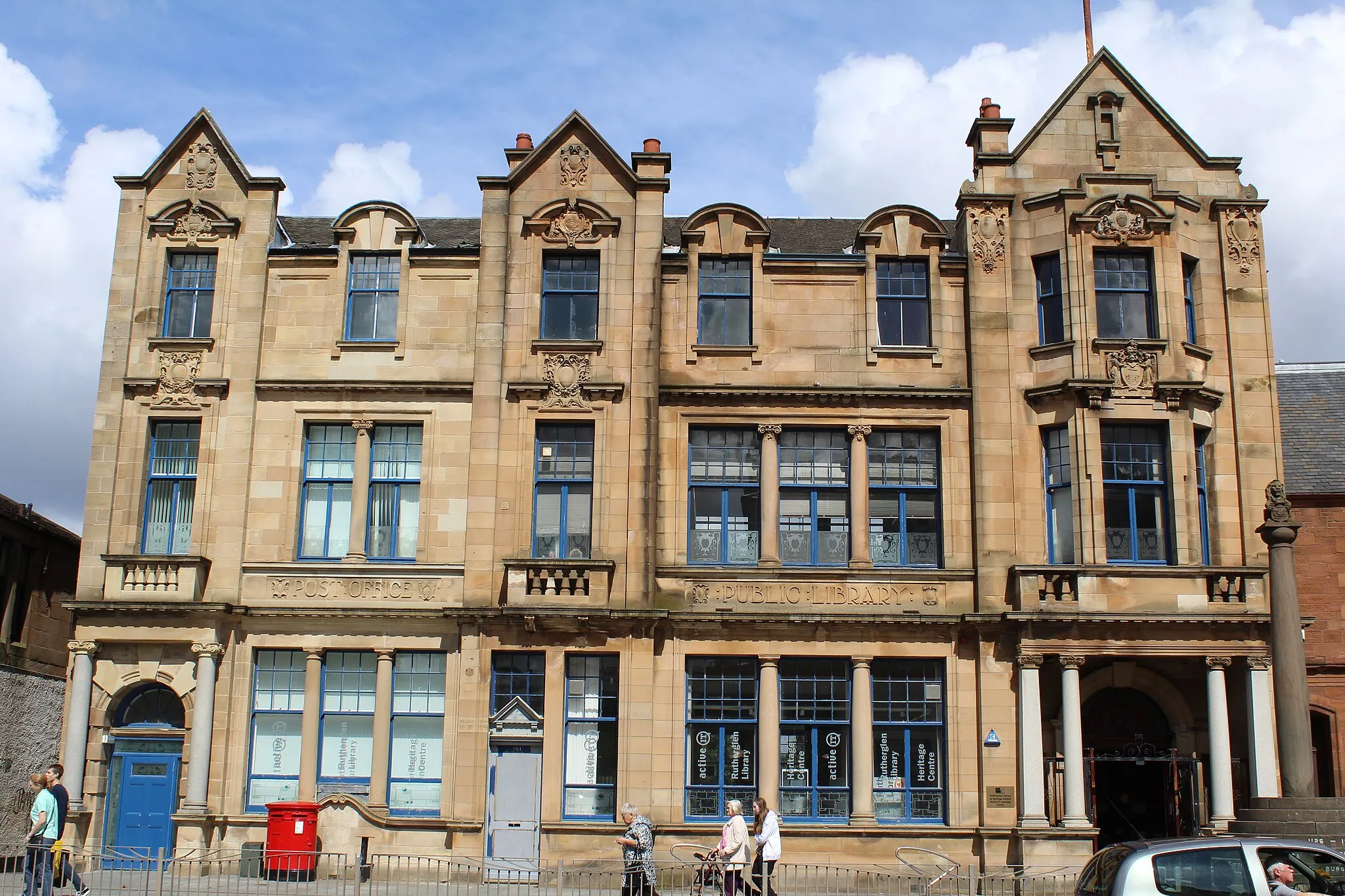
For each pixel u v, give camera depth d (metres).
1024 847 23.44
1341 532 27.72
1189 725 25.16
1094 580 24.25
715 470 26.16
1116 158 26.84
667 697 24.70
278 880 19.45
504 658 24.91
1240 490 25.48
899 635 24.98
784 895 23.75
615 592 24.70
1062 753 24.58
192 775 24.34
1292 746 21.64
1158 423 25.52
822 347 26.38
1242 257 26.50
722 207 26.81
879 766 24.81
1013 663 24.59
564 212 26.48
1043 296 26.38
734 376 26.25
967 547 25.47
